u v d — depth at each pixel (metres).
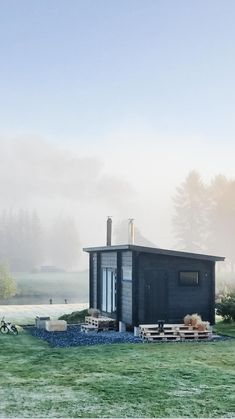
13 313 35.94
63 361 17.39
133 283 24.17
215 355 18.52
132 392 13.23
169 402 12.35
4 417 11.20
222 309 29.11
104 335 23.97
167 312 24.62
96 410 11.73
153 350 19.67
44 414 11.42
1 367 16.41
